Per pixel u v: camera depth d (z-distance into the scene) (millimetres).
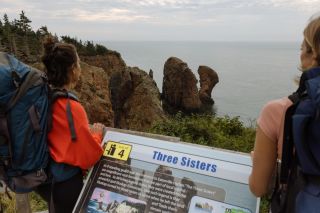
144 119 48750
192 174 3219
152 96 51469
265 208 5445
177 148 3383
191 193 3154
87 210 3475
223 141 11227
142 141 3561
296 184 2271
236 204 2975
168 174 3312
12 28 64125
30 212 4516
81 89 38656
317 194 2168
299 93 2293
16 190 3404
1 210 5164
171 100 75562
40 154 3334
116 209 3377
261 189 2547
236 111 87062
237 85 154625
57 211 3600
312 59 2311
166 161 3367
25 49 57344
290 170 2330
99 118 39906
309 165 2152
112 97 58000
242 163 3092
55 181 3445
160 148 3449
